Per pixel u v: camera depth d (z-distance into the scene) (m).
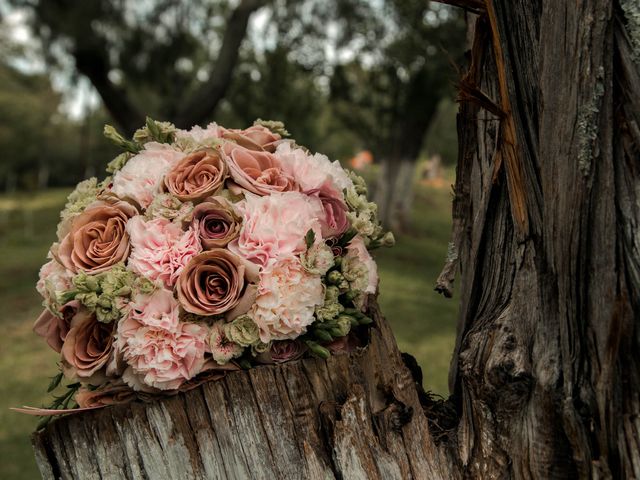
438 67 6.30
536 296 0.76
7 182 15.88
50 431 0.81
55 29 4.45
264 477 0.78
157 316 0.78
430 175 14.34
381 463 0.78
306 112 8.09
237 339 0.78
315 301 0.80
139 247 0.79
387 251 6.96
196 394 0.78
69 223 0.84
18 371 2.96
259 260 0.80
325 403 0.79
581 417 0.74
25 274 5.52
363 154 12.94
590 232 0.73
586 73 0.72
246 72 7.47
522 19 0.77
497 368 0.77
